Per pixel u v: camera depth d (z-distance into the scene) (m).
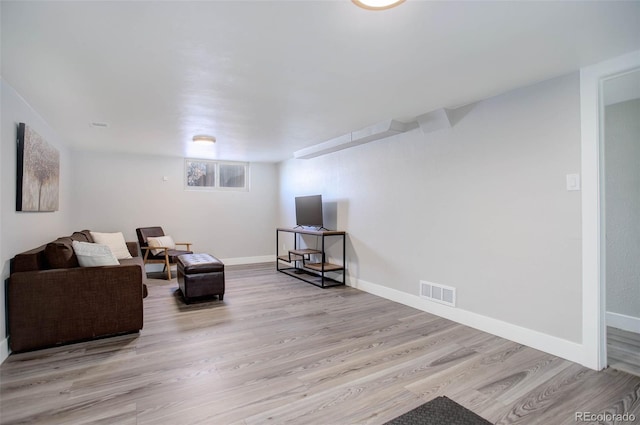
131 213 5.70
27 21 1.68
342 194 4.89
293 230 5.38
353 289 4.56
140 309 2.89
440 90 2.72
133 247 5.03
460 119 3.17
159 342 2.72
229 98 2.88
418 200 3.64
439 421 1.70
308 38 1.87
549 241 2.51
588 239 2.29
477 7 1.58
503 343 2.70
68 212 4.97
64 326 2.61
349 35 1.84
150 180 5.85
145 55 2.07
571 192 2.38
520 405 1.84
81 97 2.81
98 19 1.67
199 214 6.29
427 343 2.70
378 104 3.07
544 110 2.52
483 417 1.73
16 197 2.62
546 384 2.06
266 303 3.87
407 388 2.02
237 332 2.95
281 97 2.86
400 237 3.88
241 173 6.77
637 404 1.86
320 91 2.72
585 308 2.30
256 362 2.36
